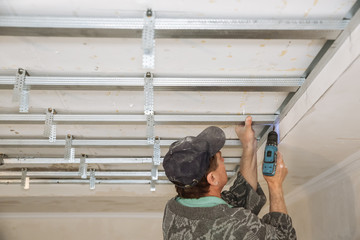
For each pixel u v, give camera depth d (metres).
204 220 1.36
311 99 2.30
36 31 1.88
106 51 2.13
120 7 1.81
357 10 1.78
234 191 1.79
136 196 4.95
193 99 2.68
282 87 2.38
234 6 1.80
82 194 4.94
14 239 6.00
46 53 2.16
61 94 2.61
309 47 2.07
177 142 1.48
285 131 2.77
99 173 4.30
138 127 3.16
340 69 1.94
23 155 3.83
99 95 2.62
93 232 6.04
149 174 4.31
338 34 1.87
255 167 1.85
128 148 3.63
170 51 2.13
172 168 1.42
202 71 2.33
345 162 3.29
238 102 2.71
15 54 2.17
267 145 1.94
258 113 2.86
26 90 2.38
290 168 3.61
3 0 1.77
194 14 1.86
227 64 2.25
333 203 3.66
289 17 1.86
